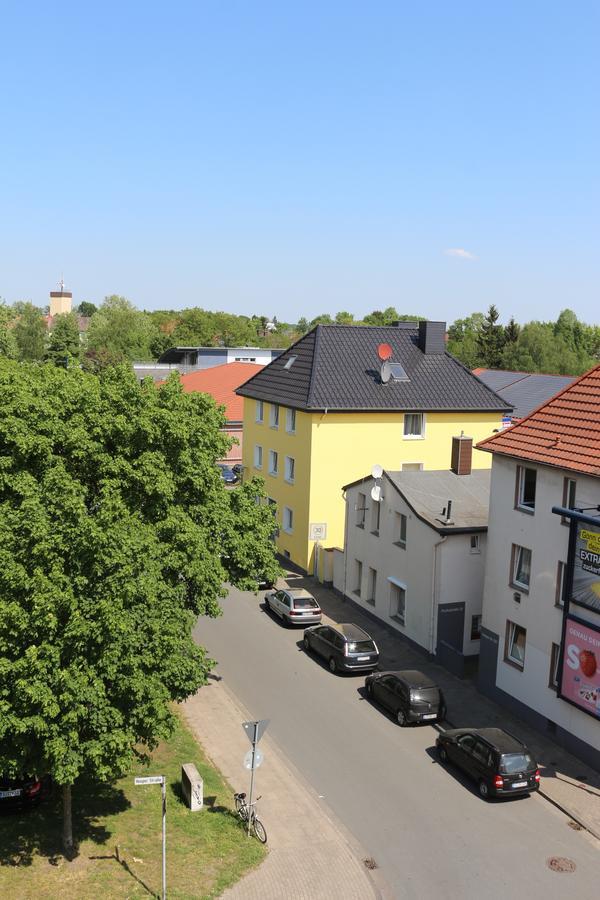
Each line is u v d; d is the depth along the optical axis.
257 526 25.30
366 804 20.81
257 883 17.14
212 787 21.12
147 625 16.59
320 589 39.69
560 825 20.12
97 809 19.58
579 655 23.02
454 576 30.58
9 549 16.33
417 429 42.69
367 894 17.00
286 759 23.08
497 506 26.84
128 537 16.52
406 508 32.25
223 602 37.62
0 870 16.70
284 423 43.81
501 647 26.81
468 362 135.25
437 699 25.55
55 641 15.70
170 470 21.31
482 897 17.12
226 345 145.50
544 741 24.55
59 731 15.56
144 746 22.94
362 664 29.17
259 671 29.55
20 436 19.03
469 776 22.20
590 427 24.20
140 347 131.38
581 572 22.88
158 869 17.20
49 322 181.00
